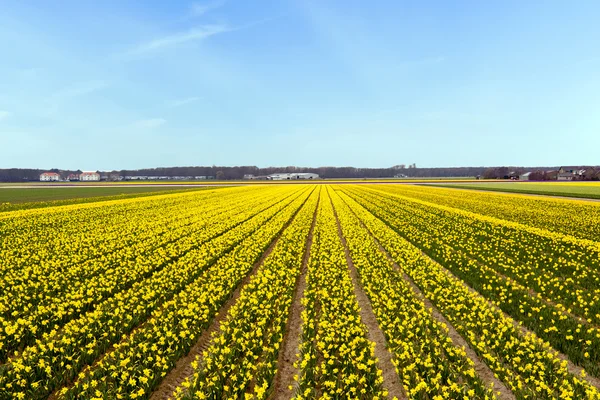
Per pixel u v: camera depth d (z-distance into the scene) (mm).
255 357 7730
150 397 6758
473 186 86875
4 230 23406
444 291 11609
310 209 35406
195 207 37812
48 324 9172
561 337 8398
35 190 76062
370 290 11992
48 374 6809
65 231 23125
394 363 7219
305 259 16797
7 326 8398
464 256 16500
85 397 6352
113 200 48000
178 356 7867
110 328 8664
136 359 7551
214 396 6453
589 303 10523
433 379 6605
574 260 15766
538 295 11094
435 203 43062
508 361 7598
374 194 59469
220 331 9508
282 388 7090
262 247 18094
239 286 12930
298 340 8883
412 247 18312
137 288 11930
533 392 6375
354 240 19844
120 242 19562
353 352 7535
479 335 8898
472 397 6453
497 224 25844
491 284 12570
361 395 6559
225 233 21688
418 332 8828
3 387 6461
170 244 18453
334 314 9836
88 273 13484
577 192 60281
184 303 10438
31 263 15141
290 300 10961
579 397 6258
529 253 17000
